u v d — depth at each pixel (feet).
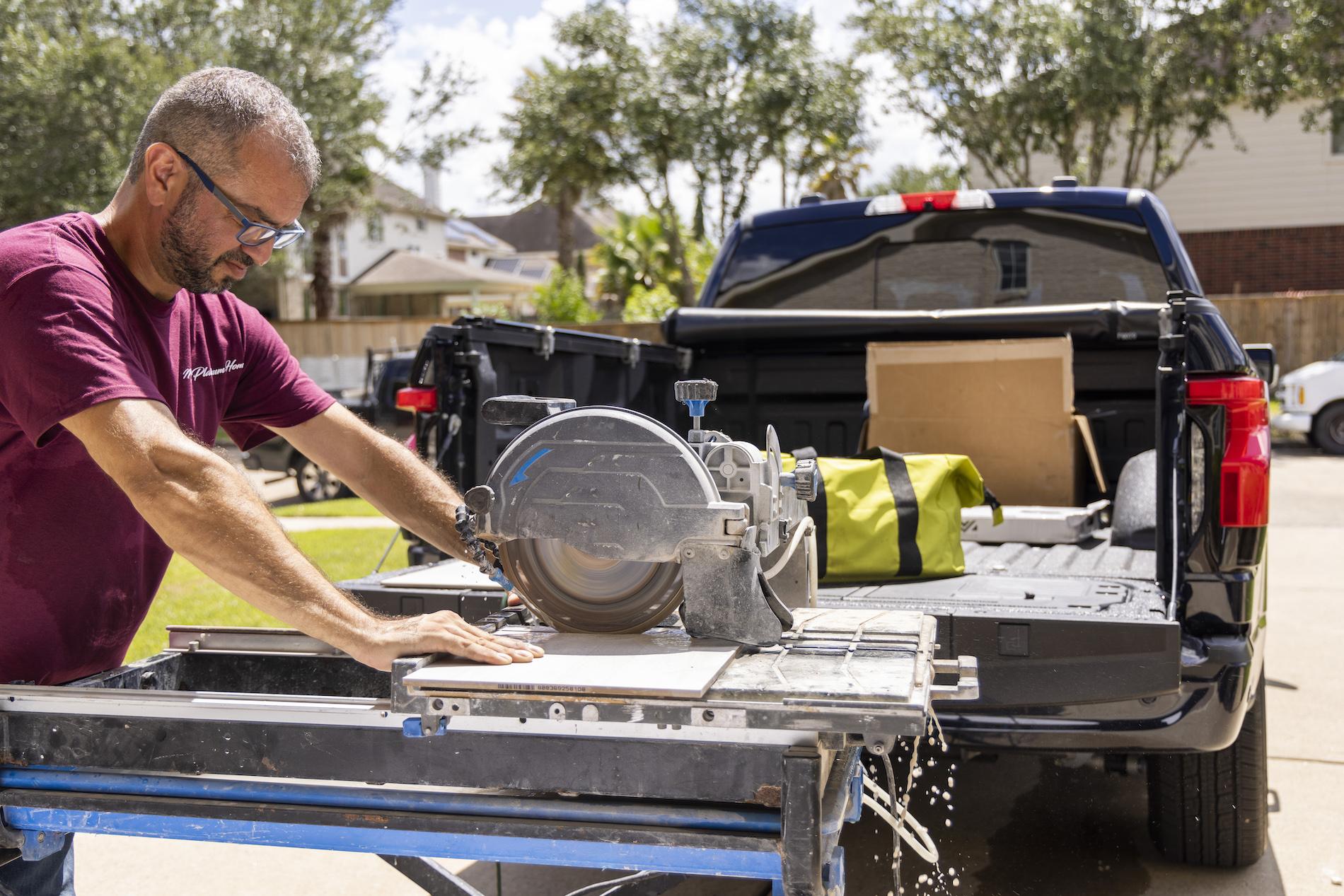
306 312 114.32
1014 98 62.90
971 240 14.66
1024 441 11.93
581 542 5.30
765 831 4.74
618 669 4.74
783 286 15.42
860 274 15.14
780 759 4.69
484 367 9.98
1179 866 10.23
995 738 8.41
